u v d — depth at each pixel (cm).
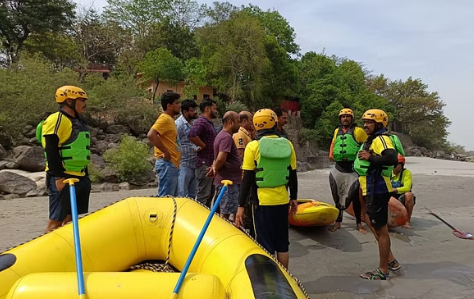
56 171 387
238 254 304
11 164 1452
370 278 461
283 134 549
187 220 350
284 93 3622
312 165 3150
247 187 395
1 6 2841
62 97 399
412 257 542
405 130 6456
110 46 3884
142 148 1566
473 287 439
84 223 340
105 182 1452
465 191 1190
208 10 4059
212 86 3388
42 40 3106
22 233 680
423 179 1653
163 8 4162
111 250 332
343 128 645
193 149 583
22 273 279
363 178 449
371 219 451
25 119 1736
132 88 2347
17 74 1897
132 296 239
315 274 480
